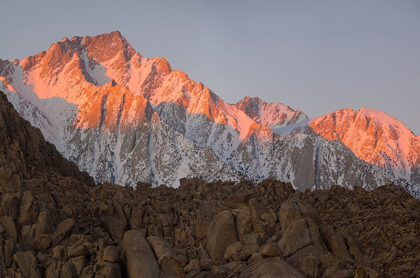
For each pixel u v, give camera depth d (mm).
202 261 23734
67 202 29156
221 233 25016
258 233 25453
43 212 23500
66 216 26656
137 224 27750
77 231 25156
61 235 23391
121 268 22344
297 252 22953
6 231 22578
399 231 29969
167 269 21797
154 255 22328
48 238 22750
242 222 25703
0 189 24453
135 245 22203
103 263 21906
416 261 27047
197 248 25641
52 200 28234
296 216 25375
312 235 23312
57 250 22375
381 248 29047
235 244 24266
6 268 20891
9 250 21344
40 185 29844
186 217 29344
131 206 28094
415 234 29422
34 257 21672
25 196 23938
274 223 25828
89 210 28406
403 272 26516
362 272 21156
